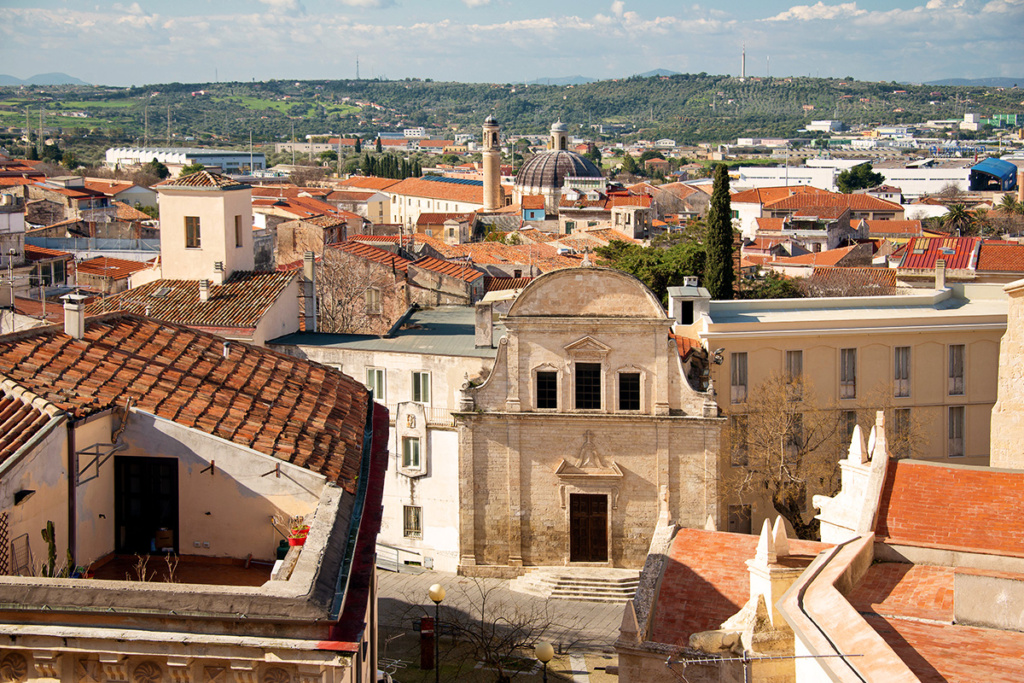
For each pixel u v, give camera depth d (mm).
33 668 17672
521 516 61406
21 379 24516
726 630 30688
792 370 64812
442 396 65062
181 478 24750
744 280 110000
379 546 65312
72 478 22828
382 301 79750
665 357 59656
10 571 20500
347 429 28750
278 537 24609
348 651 17328
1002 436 42500
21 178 190000
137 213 174375
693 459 59938
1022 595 24266
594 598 58531
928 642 23344
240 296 71375
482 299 83562
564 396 60562
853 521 36812
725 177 96875
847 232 188125
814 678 23422
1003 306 69688
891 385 65438
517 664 49719
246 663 17469
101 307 70188
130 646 17484
